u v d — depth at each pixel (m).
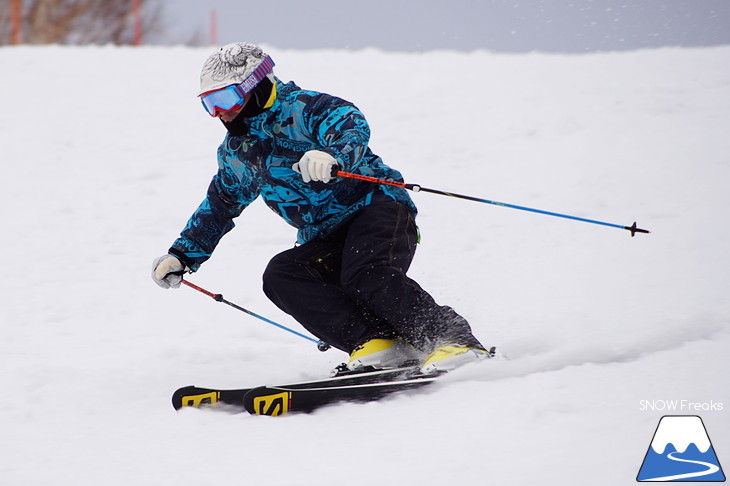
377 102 32.12
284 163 9.73
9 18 81.69
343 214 10.05
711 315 11.48
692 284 13.46
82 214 22.72
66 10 82.44
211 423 8.81
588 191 20.64
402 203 10.19
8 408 9.87
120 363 12.13
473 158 24.95
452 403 8.56
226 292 16.30
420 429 7.96
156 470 7.54
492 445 7.39
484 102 30.97
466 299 14.21
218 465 7.53
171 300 15.97
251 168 9.93
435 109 30.64
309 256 10.18
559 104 29.47
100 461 7.89
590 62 36.19
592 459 6.95
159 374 11.35
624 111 27.62
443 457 7.24
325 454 7.57
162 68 40.25
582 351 10.20
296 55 41.72
